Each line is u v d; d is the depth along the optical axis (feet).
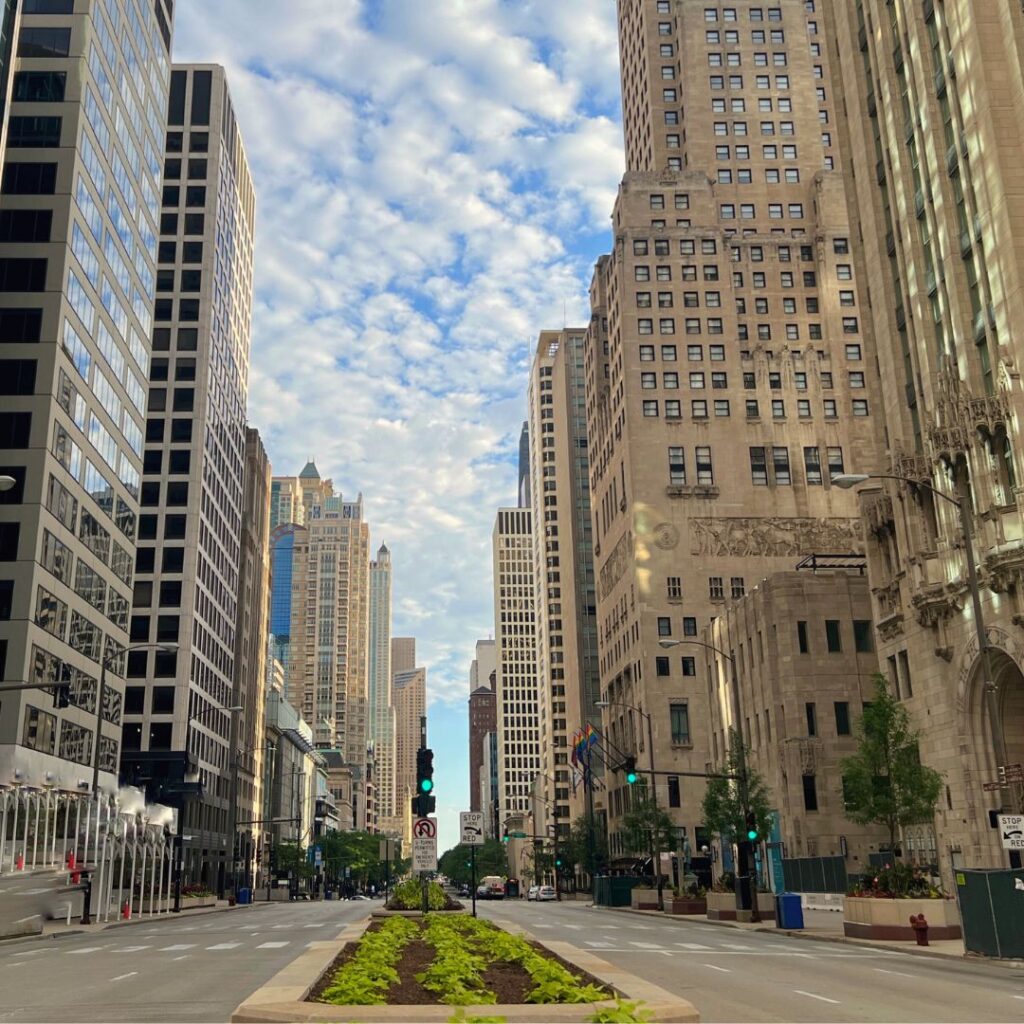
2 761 205.87
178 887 225.56
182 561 380.37
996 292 145.38
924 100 168.04
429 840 108.06
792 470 361.71
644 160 439.22
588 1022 36.55
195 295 416.87
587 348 467.52
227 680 449.48
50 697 227.61
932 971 75.87
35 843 161.17
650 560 351.67
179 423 398.42
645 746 335.88
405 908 140.15
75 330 245.04
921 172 171.22
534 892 380.17
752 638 269.64
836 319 377.71
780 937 121.08
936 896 107.45
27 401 228.02
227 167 458.50
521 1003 42.34
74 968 80.28
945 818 158.40
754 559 352.28
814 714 243.81
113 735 277.44
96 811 176.24
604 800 407.44
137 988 64.18
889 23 186.91
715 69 415.23
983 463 144.87
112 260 277.23
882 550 187.32
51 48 253.44
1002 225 143.13
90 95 257.14
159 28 328.90
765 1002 56.39
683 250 384.68
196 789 357.41
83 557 252.01
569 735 561.02
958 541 152.15
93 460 259.39
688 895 192.54
